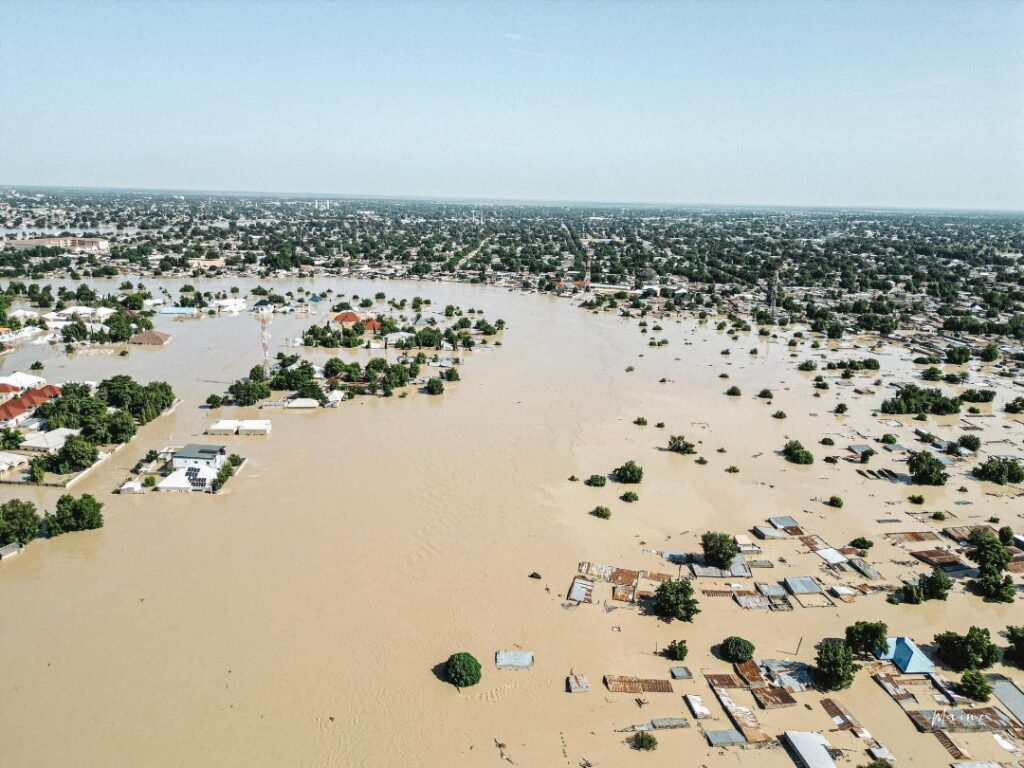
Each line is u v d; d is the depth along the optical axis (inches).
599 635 2588.6
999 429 4945.9
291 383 5329.7
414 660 2434.8
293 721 2160.4
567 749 2080.5
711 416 5039.4
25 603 2684.5
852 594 2861.7
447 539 3213.6
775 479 3986.2
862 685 2368.4
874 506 3678.6
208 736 2098.9
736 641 2458.2
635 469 3833.7
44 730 2102.6
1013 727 2196.1
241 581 2849.4
